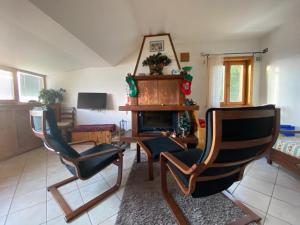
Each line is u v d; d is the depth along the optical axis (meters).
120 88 4.28
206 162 1.03
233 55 3.96
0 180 2.13
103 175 2.25
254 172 2.26
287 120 3.06
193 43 4.05
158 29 3.27
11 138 3.00
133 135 3.22
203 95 4.11
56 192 1.82
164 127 3.32
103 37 2.59
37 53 2.92
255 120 1.02
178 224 1.37
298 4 2.40
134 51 4.16
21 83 3.68
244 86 4.12
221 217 1.44
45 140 1.53
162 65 3.33
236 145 1.00
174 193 1.79
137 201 1.68
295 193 1.79
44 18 1.65
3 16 1.62
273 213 1.48
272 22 3.00
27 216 1.49
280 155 2.26
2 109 2.84
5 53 2.69
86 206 1.56
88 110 4.39
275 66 3.38
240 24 3.07
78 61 3.71
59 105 4.24
